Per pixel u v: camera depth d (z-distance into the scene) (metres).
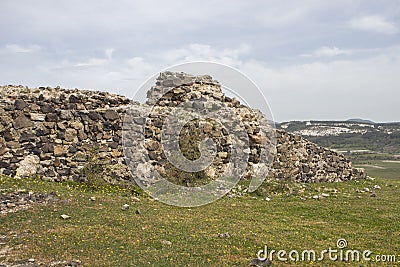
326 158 27.12
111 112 20.20
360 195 21.28
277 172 24.59
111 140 20.02
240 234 12.62
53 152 18.56
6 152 17.66
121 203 15.69
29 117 18.38
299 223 14.74
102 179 18.47
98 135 19.75
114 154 19.88
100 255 10.37
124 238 11.63
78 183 18.23
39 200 14.55
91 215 13.61
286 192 21.02
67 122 19.14
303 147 26.33
